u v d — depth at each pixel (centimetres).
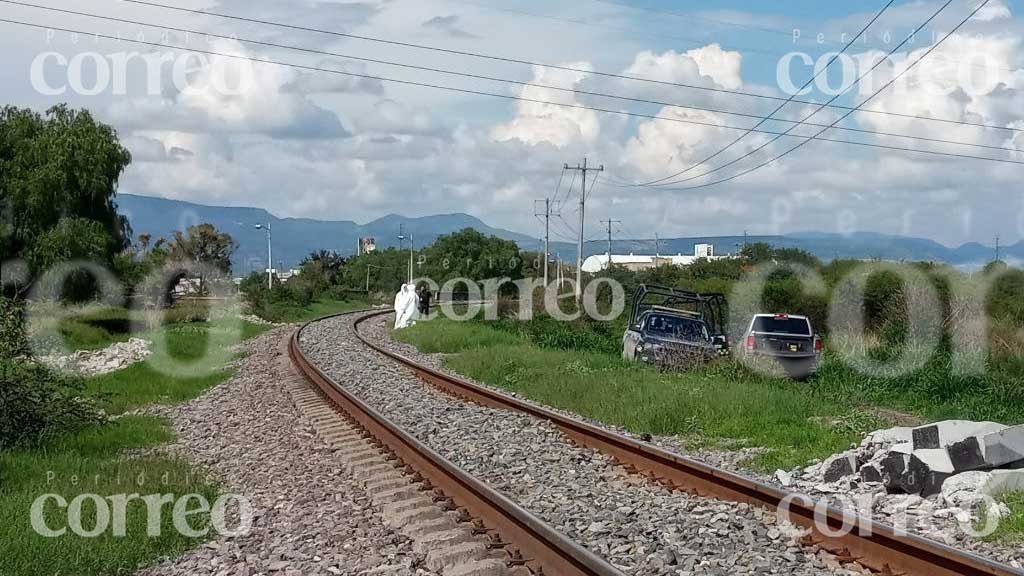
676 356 2289
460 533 838
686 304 3728
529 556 776
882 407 1783
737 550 773
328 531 902
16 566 813
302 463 1270
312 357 2927
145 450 1491
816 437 1371
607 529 850
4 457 1261
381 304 10712
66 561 837
